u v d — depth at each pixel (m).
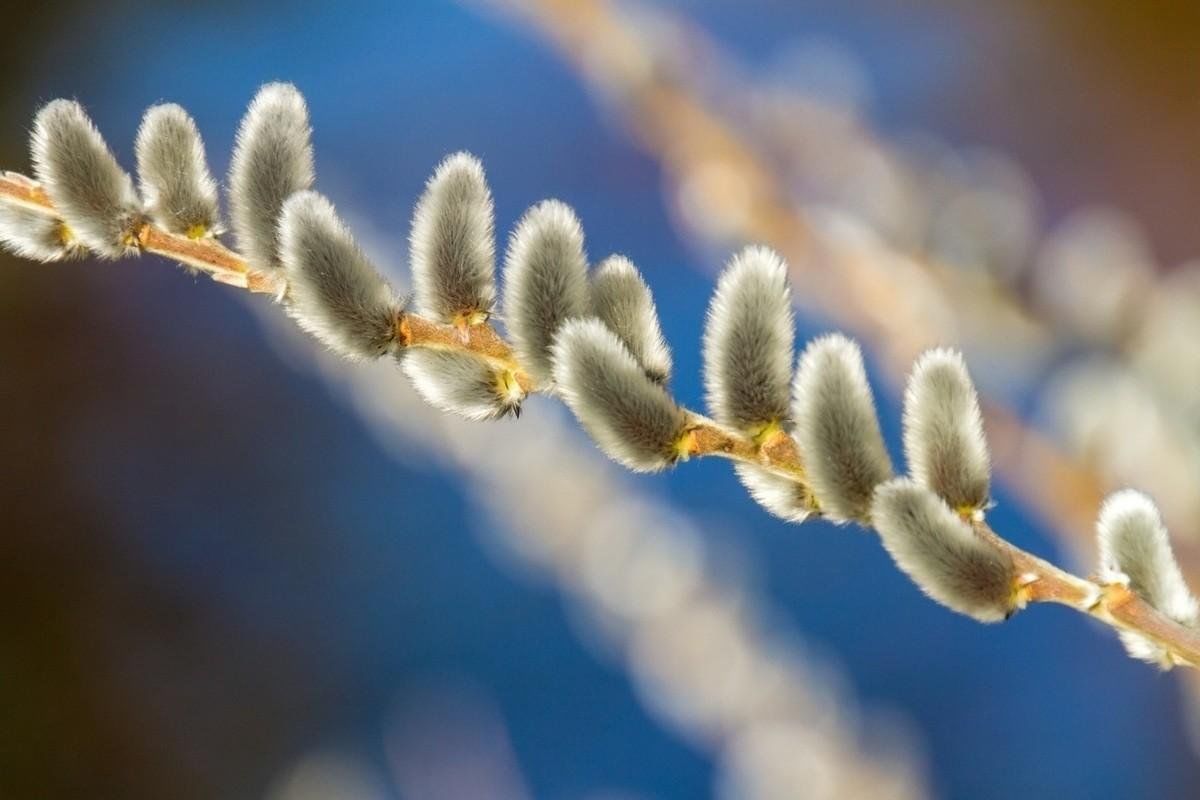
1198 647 0.68
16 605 1.88
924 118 1.58
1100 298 1.01
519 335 0.69
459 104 1.60
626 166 1.46
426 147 1.62
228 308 1.93
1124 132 1.60
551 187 1.51
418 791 1.27
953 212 1.04
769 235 1.02
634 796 1.42
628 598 1.17
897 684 1.54
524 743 1.50
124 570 1.92
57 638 1.89
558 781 1.50
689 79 1.06
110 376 1.94
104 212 0.70
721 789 1.16
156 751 1.86
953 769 1.51
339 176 1.23
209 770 1.84
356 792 1.39
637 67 1.04
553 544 1.17
